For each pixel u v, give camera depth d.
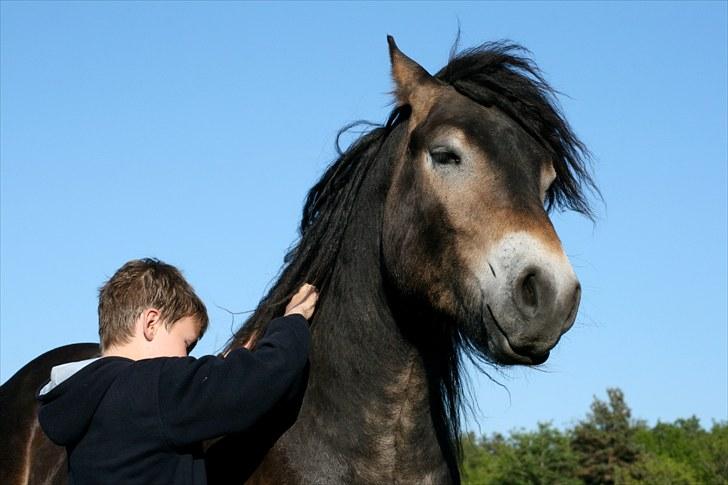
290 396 3.23
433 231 3.20
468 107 3.29
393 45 3.55
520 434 41.09
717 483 42.25
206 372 2.95
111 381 2.91
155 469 2.88
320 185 3.68
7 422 4.49
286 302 3.52
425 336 3.33
